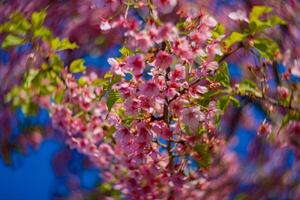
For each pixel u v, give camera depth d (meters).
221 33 0.88
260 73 0.94
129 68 0.85
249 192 0.96
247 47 0.87
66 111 1.02
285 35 0.93
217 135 0.97
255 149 1.00
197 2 0.97
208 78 0.89
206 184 1.01
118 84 0.87
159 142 0.94
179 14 0.91
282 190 0.94
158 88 0.85
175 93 0.86
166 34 0.80
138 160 0.92
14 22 0.92
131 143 0.90
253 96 0.93
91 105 1.02
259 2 0.96
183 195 1.02
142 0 0.83
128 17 0.85
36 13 0.92
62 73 0.99
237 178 1.00
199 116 0.87
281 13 0.94
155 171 0.99
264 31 0.91
